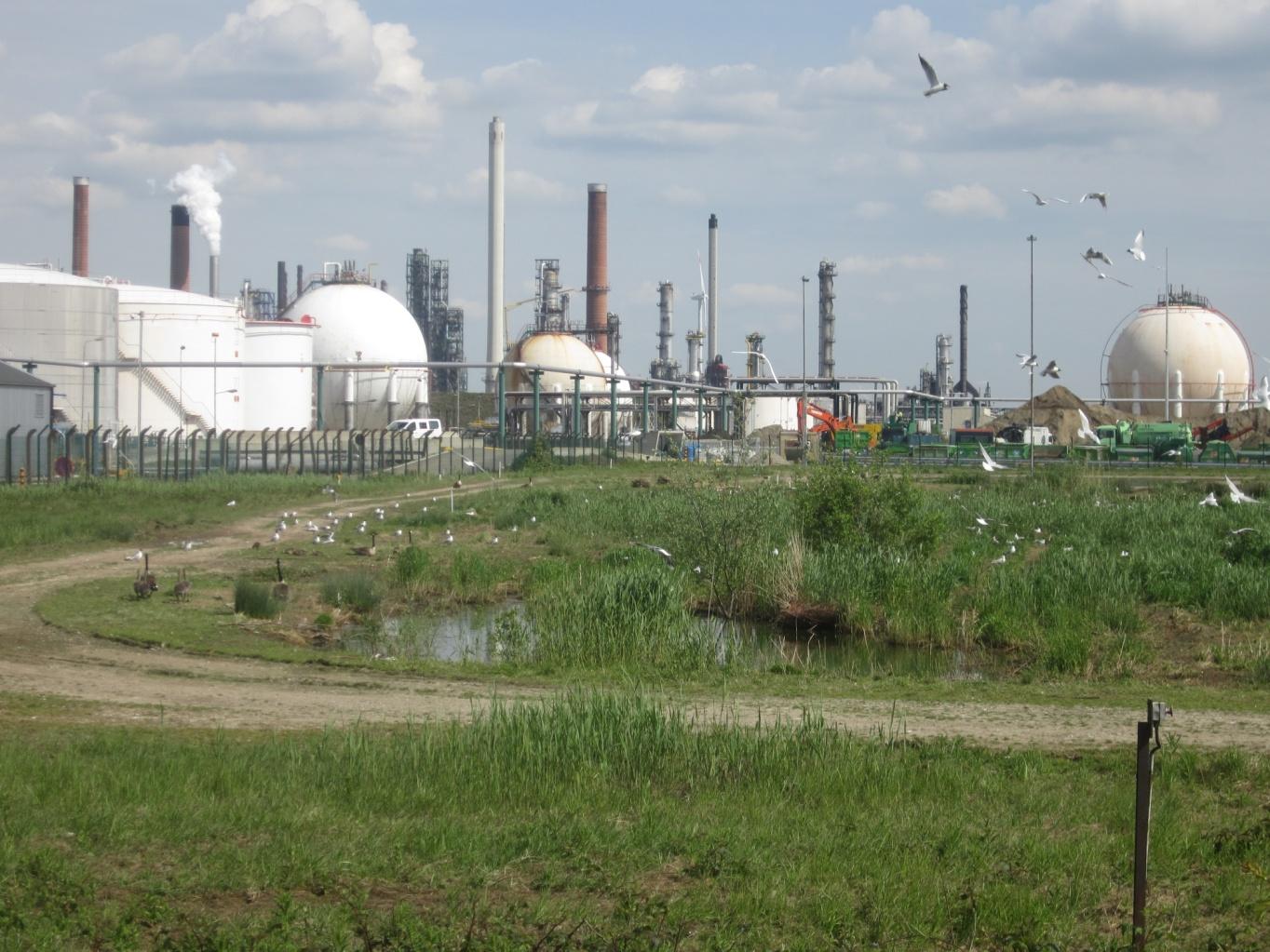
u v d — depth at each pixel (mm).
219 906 10336
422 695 20031
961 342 152500
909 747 16188
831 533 35375
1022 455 91438
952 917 10523
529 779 14164
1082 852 12023
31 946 9234
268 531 43750
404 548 39500
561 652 24484
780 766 14883
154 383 93438
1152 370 118750
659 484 62719
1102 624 27000
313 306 120750
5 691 19516
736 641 26172
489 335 121062
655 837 12305
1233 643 25594
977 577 31391
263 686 20484
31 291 81438
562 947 9438
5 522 41844
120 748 15227
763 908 10523
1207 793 14477
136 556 35750
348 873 10984
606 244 131625
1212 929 10516
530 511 48531
